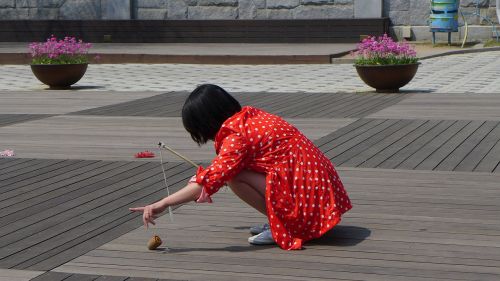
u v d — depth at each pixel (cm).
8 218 737
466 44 2497
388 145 1039
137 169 935
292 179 620
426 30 2608
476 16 2573
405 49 1595
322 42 2642
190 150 1047
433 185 821
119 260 612
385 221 697
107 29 2812
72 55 1806
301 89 1695
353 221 700
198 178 598
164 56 2330
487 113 1280
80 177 900
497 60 2139
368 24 2591
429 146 1024
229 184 632
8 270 594
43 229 700
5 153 1034
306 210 621
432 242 636
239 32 2714
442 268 576
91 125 1269
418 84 1722
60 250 640
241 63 2266
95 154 1033
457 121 1211
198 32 2744
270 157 618
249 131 615
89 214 745
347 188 816
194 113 619
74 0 2878
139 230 691
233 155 603
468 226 676
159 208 602
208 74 2042
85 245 652
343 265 588
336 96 1556
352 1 2644
